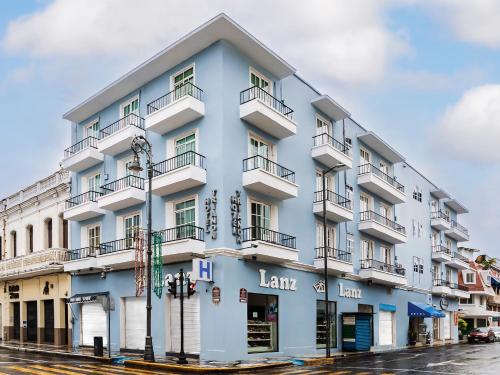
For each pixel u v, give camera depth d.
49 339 31.27
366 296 32.28
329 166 29.67
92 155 28.77
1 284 36.38
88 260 27.28
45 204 33.56
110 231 27.81
